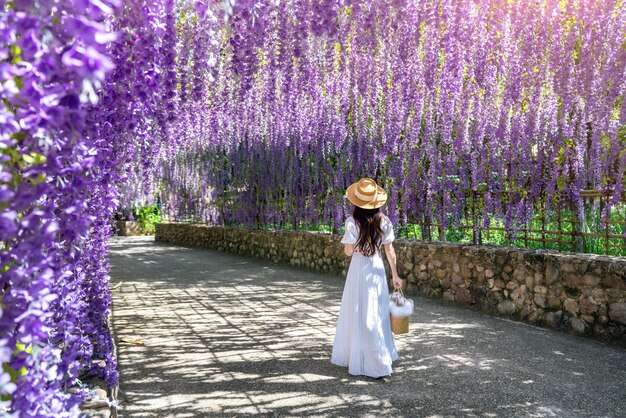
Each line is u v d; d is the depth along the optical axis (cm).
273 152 1088
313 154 1002
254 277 960
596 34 503
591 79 511
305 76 521
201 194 1534
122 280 947
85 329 301
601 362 419
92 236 347
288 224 1178
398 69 640
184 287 861
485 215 654
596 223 591
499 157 627
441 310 634
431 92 684
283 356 457
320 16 343
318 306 680
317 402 345
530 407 327
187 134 1095
